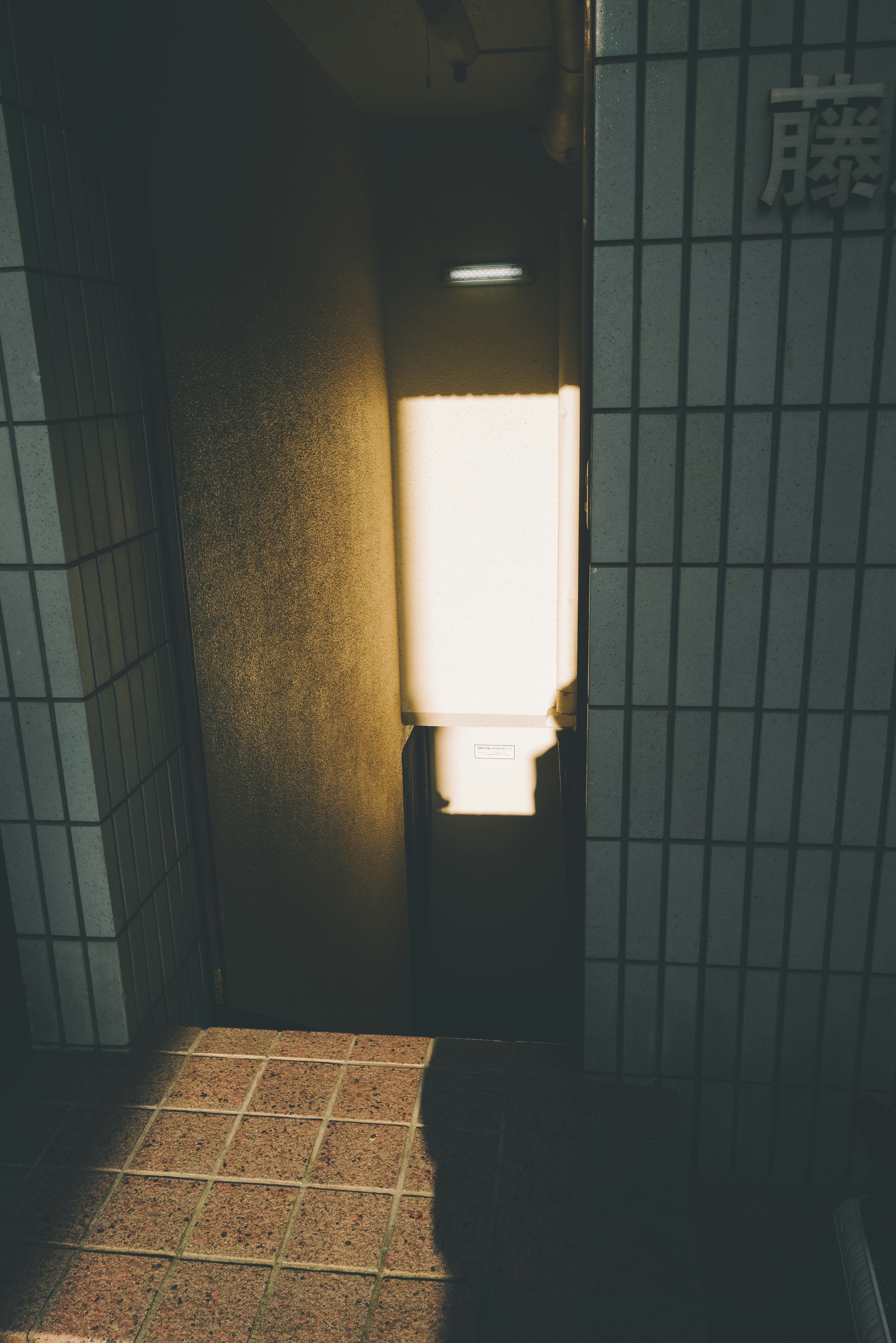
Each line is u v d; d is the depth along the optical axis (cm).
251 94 331
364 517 525
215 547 274
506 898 778
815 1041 201
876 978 195
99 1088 208
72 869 209
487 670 661
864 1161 208
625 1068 207
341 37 414
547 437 616
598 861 195
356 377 508
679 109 160
